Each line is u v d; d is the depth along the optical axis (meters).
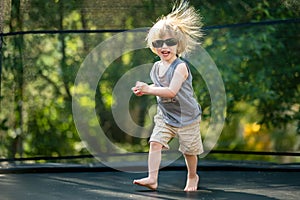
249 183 5.24
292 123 6.20
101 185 5.16
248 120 6.27
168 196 4.64
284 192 4.83
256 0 6.28
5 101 6.11
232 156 6.33
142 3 6.15
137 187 5.05
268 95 6.25
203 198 4.56
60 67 6.16
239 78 6.29
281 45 6.21
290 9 6.29
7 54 6.06
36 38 6.12
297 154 6.17
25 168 5.87
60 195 4.69
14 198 4.56
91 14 6.14
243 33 6.27
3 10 6.06
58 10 6.12
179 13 6.09
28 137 6.18
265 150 6.23
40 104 6.17
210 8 6.27
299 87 6.20
